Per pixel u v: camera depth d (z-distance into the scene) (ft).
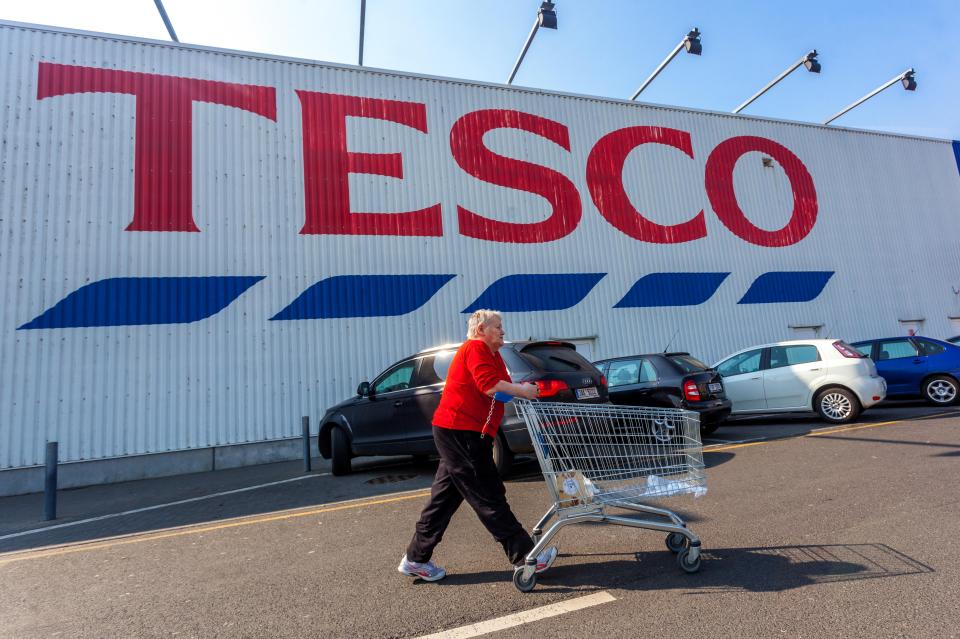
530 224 41.11
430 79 40.29
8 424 28.12
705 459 21.75
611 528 13.76
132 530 17.43
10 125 30.63
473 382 10.66
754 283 47.52
